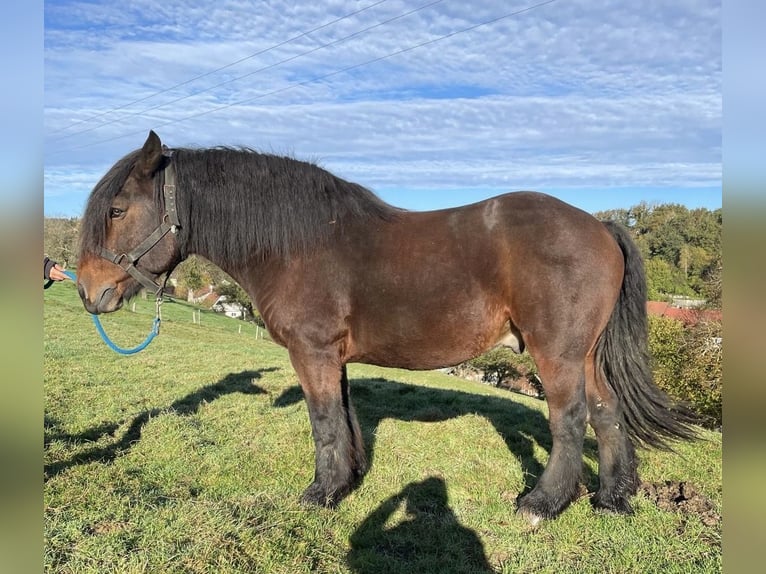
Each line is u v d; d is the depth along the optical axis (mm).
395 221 3162
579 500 3330
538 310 2848
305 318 3088
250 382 6848
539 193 3098
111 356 8438
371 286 3014
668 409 3217
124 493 3105
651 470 3973
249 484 3469
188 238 3311
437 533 2955
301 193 3131
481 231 2969
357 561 2613
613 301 3031
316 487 3195
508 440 4727
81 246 3184
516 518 3123
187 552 2402
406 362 3150
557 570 2629
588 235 2910
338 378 3158
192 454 3861
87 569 2232
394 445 4359
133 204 3148
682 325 17188
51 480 3164
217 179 3219
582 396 2953
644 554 2754
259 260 3219
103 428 4449
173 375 7160
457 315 2959
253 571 2354
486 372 26312
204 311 29391
